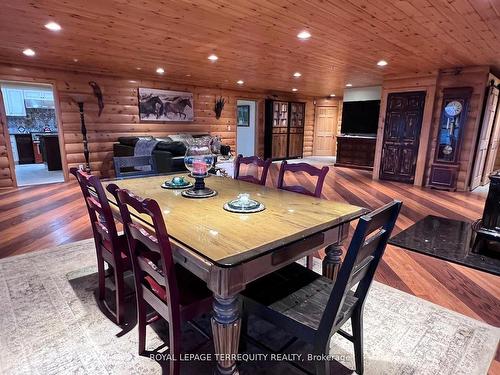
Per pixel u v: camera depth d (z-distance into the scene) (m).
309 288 1.56
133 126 6.87
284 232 1.46
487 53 4.35
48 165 7.27
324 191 5.65
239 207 1.80
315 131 11.04
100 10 2.83
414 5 2.66
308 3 2.62
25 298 2.16
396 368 1.60
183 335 1.84
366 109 8.37
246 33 3.50
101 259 2.10
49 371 1.55
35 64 5.40
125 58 4.96
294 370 1.59
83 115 6.05
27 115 8.88
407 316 2.02
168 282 1.35
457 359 1.66
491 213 3.01
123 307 1.92
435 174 5.89
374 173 6.85
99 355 1.66
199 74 6.46
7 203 4.54
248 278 1.31
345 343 1.79
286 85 8.15
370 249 1.30
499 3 2.61
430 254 2.99
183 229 1.48
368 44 3.92
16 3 2.66
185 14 2.92
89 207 2.02
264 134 9.66
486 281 2.50
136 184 2.45
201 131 8.16
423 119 5.94
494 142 6.62
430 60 4.85
